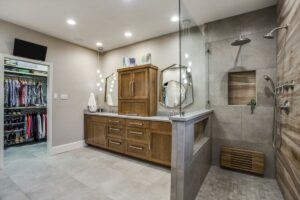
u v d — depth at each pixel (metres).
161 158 2.82
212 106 2.86
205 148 2.39
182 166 1.56
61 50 3.63
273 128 2.39
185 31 2.28
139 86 3.32
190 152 1.74
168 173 2.61
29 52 3.09
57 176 2.46
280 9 2.13
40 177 2.43
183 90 2.85
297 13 1.51
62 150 3.63
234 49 2.70
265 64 2.46
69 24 2.97
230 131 2.72
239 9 2.51
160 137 2.83
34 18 2.75
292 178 1.63
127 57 3.92
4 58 2.83
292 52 1.65
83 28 3.13
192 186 1.82
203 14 2.64
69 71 3.79
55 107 3.53
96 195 1.99
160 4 2.35
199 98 2.94
